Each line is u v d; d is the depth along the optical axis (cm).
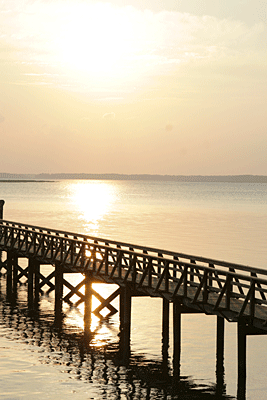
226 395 1608
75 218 8169
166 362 1878
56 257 2719
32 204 12094
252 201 15338
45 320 2394
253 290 1522
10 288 3138
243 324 1548
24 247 3142
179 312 1892
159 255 2045
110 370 1798
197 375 1764
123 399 1577
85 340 2108
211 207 11956
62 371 1780
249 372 1802
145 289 1995
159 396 1598
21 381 1686
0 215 3847
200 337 2169
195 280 2878
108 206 11838
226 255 4422
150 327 2288
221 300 1772
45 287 3147
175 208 11412
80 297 2722
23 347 2008
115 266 2173
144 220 8075
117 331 2236
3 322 2352
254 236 5978
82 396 1588
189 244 5166
